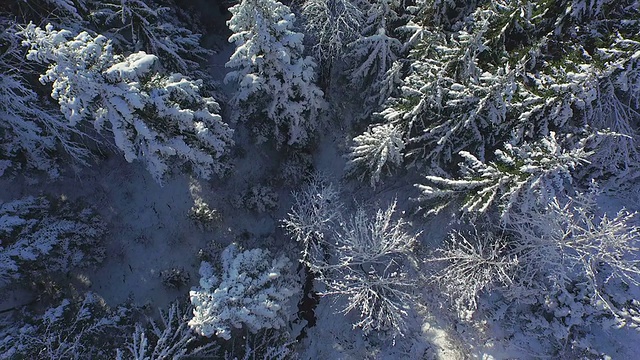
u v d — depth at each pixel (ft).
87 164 50.60
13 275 45.29
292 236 51.72
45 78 32.19
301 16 46.16
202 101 39.04
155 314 51.16
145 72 34.60
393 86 48.47
